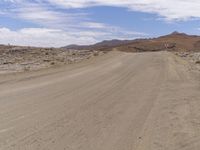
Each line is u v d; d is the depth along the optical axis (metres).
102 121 11.23
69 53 56.34
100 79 23.31
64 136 9.41
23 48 58.03
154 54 55.25
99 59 44.91
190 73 26.38
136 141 9.14
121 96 16.20
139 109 13.18
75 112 12.49
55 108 13.12
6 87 18.47
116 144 8.85
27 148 8.28
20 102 14.16
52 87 19.02
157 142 9.11
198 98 15.55
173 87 19.09
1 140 8.89
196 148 8.73
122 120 11.41
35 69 30.38
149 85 20.00
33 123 10.73
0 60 43.16
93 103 14.35
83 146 8.60
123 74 26.64
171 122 11.19
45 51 56.50
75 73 27.30
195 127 10.61
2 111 12.32
